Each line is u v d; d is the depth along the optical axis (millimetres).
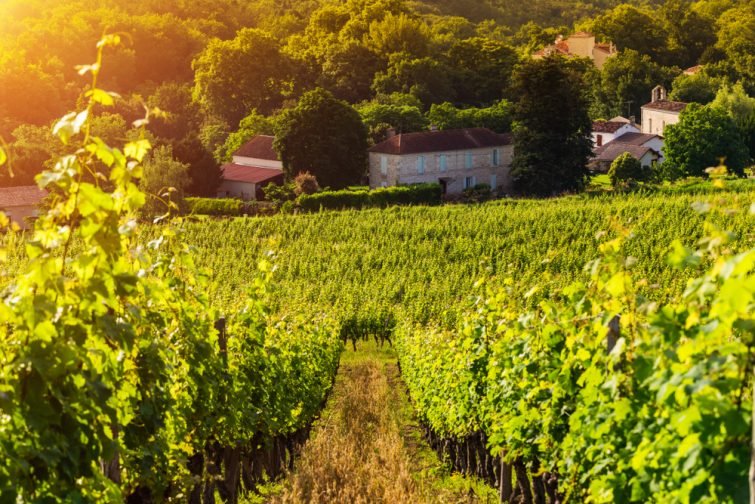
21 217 55656
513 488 10906
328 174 68375
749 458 3344
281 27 151500
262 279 9680
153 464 5816
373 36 113312
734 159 69500
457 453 13500
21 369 3896
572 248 42938
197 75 104938
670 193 55344
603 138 91875
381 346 37656
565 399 6773
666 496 3895
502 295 9914
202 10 160000
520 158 67188
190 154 66312
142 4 156250
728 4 151125
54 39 115500
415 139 67812
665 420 4262
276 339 12328
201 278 7516
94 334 4188
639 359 4211
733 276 3412
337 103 69000
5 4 139875
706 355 3590
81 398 4117
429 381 15969
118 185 4117
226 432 8602
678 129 69812
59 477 4102
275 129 73562
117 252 4309
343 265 43812
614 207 47469
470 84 108125
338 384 25203
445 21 159875
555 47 141250
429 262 43281
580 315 5969
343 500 9844
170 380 6551
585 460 5953
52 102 90938
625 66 115312
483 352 10086
